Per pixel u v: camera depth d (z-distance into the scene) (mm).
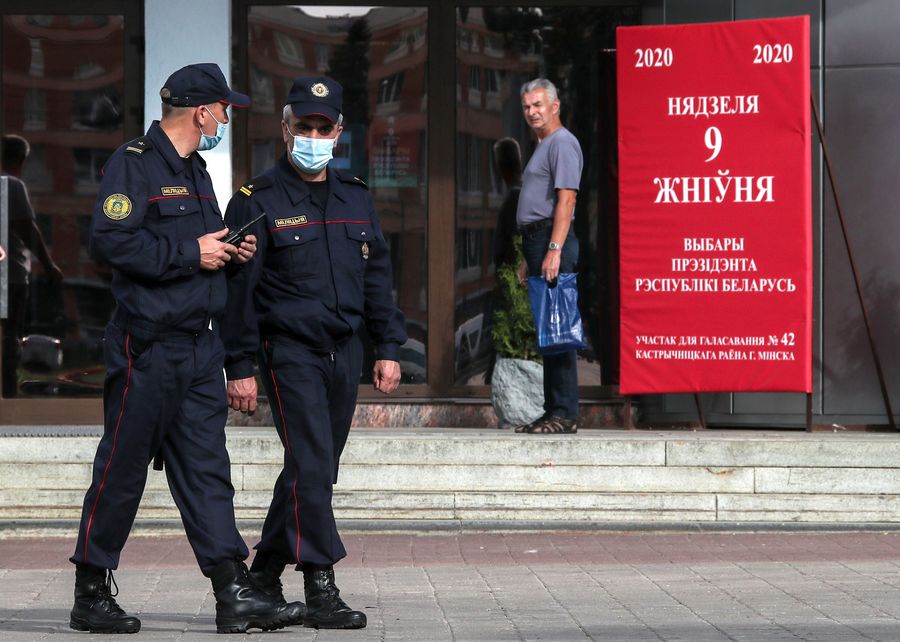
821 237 24625
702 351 23188
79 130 26156
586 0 25969
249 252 13547
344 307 14039
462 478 21906
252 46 26094
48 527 21672
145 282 13266
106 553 13609
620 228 23406
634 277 23344
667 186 23203
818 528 21500
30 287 26109
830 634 13688
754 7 24719
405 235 26219
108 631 13570
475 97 26172
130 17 26094
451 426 25766
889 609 15203
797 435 22953
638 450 21797
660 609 15258
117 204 13086
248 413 14227
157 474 21797
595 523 21672
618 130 23344
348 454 21906
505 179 26188
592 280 25891
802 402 24547
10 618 14625
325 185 14273
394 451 21891
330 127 13906
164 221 13352
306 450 13891
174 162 13484
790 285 22891
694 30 23047
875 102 24578
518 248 24312
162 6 25000
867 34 24547
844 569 18172
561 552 19938
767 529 21547
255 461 21891
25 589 16844
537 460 21859
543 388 23688
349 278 14117
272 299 14000
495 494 21891
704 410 24719
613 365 25625
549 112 22812
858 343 24625
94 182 26172
